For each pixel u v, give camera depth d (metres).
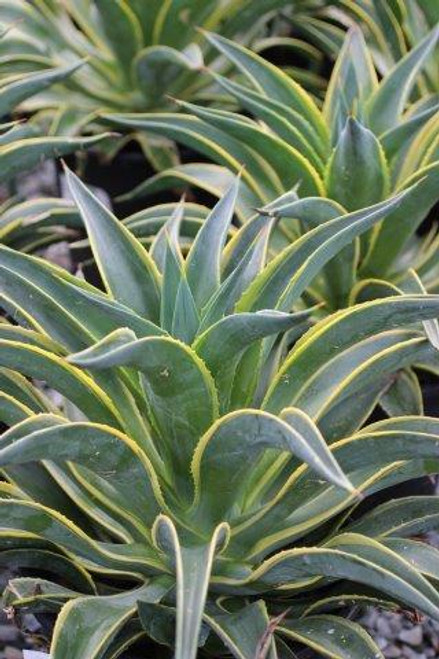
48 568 1.50
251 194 1.84
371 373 1.41
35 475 1.51
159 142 2.17
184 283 1.34
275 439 1.28
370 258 1.81
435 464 1.44
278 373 1.43
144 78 2.15
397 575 1.37
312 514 1.47
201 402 1.35
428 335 1.47
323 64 2.34
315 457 1.21
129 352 1.24
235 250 1.51
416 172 1.69
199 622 1.27
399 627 1.88
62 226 1.88
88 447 1.32
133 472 1.37
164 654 1.50
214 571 1.45
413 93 2.05
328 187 1.75
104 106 2.19
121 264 1.45
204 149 1.82
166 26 2.12
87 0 2.21
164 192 2.29
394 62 2.07
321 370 1.47
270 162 1.76
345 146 1.68
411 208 1.72
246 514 1.47
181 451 1.40
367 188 1.73
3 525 1.43
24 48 2.15
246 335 1.30
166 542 1.36
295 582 1.46
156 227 1.80
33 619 1.75
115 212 2.30
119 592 1.52
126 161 2.26
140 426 1.45
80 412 1.53
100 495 1.46
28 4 2.17
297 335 1.74
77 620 1.39
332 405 1.41
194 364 1.30
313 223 1.63
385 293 1.79
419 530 1.52
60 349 1.43
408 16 2.02
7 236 1.80
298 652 1.50
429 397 1.84
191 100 2.20
